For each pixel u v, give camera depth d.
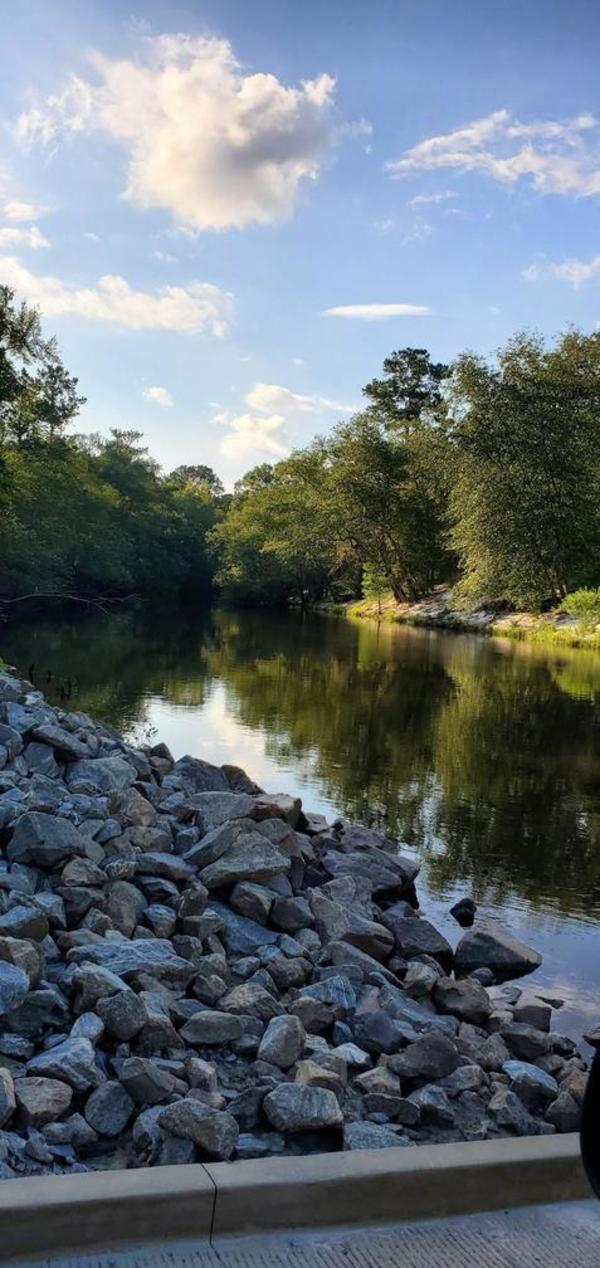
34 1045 4.70
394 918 7.91
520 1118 4.66
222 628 49.72
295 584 83.00
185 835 8.26
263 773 14.35
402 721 20.16
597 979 7.34
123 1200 2.80
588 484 47.25
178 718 19.14
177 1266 2.74
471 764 15.84
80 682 23.94
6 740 9.34
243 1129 4.26
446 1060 5.05
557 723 20.77
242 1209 2.91
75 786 8.77
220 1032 5.03
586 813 12.80
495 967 7.47
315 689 25.05
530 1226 3.08
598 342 49.41
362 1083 4.79
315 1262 2.83
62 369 47.09
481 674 30.48
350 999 5.88
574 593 49.31
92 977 5.04
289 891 7.60
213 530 88.69
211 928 6.59
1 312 40.09
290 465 71.06
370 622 61.25
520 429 47.59
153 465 88.88
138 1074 4.29
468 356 49.44
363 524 64.19
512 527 47.34
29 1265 2.69
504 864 10.40
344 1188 3.01
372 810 12.42
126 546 66.75
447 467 50.59
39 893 6.39
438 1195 3.11
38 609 53.19
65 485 52.72
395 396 84.19
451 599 60.59
